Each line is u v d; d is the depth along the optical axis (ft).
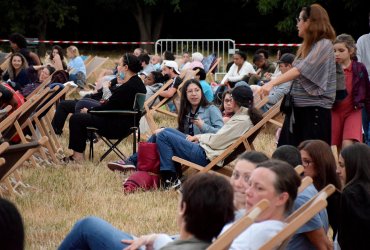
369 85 35.32
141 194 35.86
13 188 35.78
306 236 21.39
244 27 153.69
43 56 139.13
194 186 16.37
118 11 156.97
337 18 142.10
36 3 148.25
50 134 46.98
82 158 43.55
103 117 43.09
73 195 35.40
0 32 151.74
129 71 43.04
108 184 38.09
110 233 20.44
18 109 37.47
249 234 17.88
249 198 18.22
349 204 21.79
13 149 29.99
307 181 19.29
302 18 31.83
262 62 65.31
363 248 21.75
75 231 20.70
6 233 13.89
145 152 36.86
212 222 16.24
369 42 40.45
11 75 54.08
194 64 73.87
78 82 74.69
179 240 16.37
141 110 43.11
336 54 35.04
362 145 22.38
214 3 153.69
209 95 54.95
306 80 31.71
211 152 35.81
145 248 19.54
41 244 27.81
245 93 36.04
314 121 31.89
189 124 38.86
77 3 154.81
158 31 155.02
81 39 158.40
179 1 148.15
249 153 21.24
